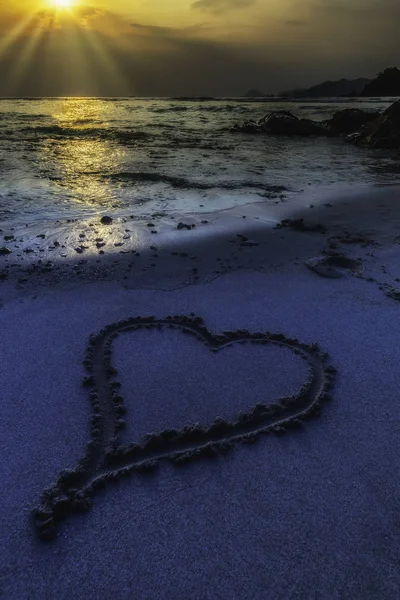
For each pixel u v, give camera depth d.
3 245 7.21
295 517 3.03
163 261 6.83
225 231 8.16
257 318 5.36
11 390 4.06
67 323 5.13
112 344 4.80
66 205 9.52
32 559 2.74
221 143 19.73
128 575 2.67
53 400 3.98
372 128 20.66
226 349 4.78
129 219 8.67
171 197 10.32
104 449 3.53
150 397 4.08
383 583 2.66
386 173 13.60
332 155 17.05
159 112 35.94
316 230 8.30
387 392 4.20
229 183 11.80
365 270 6.66
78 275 6.29
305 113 34.25
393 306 5.66
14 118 28.59
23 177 11.88
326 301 5.77
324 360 4.61
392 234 8.16
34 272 6.32
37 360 4.49
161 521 2.99
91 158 15.04
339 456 3.52
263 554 2.79
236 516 3.03
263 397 4.14
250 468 3.41
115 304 5.57
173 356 4.65
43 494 3.12
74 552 2.79
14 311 5.32
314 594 2.60
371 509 3.10
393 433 3.75
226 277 6.38
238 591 2.60
